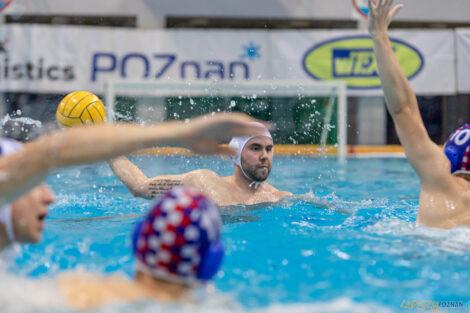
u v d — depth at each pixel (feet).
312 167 50.70
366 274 13.52
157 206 9.45
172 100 68.49
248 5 77.05
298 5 77.30
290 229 19.84
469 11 77.71
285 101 70.90
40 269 14.37
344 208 25.46
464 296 11.73
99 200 28.73
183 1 76.33
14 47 66.69
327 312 10.42
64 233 19.27
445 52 70.74
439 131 79.56
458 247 15.98
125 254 16.10
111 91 63.46
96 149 8.64
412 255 15.30
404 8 77.00
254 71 70.13
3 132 66.90
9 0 72.84
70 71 67.72
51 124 67.72
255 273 13.76
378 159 60.64
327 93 70.23
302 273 13.70
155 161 51.29
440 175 17.78
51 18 76.79
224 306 9.88
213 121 8.30
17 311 8.93
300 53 70.18
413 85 71.10
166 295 9.34
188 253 9.16
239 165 26.40
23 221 11.13
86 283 9.78
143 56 68.64
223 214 23.22
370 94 70.64
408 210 25.04
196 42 69.15
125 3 75.61
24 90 67.05
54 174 41.11
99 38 67.97
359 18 77.05
